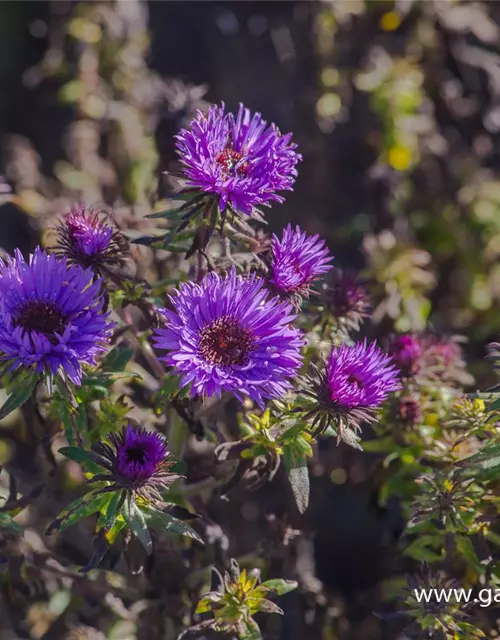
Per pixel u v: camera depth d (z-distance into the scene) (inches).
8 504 26.7
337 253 33.7
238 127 24.6
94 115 34.4
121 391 27.5
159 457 24.2
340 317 26.5
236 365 24.0
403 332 29.8
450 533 25.8
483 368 32.0
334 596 29.5
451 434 27.2
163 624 27.5
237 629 25.2
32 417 27.9
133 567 27.0
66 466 29.4
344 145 34.1
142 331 27.8
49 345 23.7
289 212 34.1
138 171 33.5
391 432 27.4
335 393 24.2
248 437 25.3
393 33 34.4
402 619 26.7
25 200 32.0
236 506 29.5
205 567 27.5
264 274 25.0
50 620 29.0
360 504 30.9
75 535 29.2
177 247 25.6
